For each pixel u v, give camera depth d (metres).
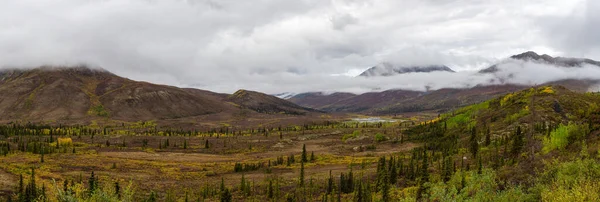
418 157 145.25
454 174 85.75
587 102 170.12
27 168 145.25
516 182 52.66
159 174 153.50
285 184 126.94
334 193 106.31
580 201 29.28
